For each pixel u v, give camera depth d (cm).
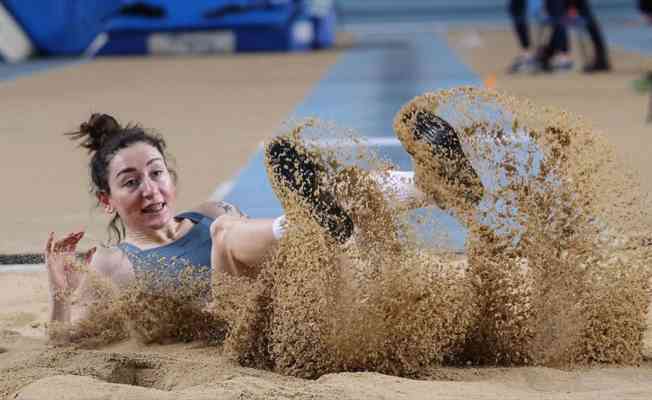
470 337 1150
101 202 1302
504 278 1133
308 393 961
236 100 4191
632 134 2944
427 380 1082
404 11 10475
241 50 6825
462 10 10406
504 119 1180
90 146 1295
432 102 1190
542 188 1145
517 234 1137
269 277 1139
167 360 1130
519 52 6222
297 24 6844
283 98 4206
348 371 1098
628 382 1068
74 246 1312
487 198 1155
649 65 4869
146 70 5778
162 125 3481
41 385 986
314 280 1075
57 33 6825
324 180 1099
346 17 10250
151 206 1247
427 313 1094
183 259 1251
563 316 1126
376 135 3042
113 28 6762
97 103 4209
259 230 1150
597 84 4488
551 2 5109
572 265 1127
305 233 1079
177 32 6800
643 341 1237
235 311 1184
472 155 1173
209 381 1064
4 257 1744
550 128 1162
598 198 1149
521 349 1143
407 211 1122
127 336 1307
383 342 1094
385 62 5841
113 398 951
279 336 1112
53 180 2533
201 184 2384
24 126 3584
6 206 2205
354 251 1095
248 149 2903
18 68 6097
